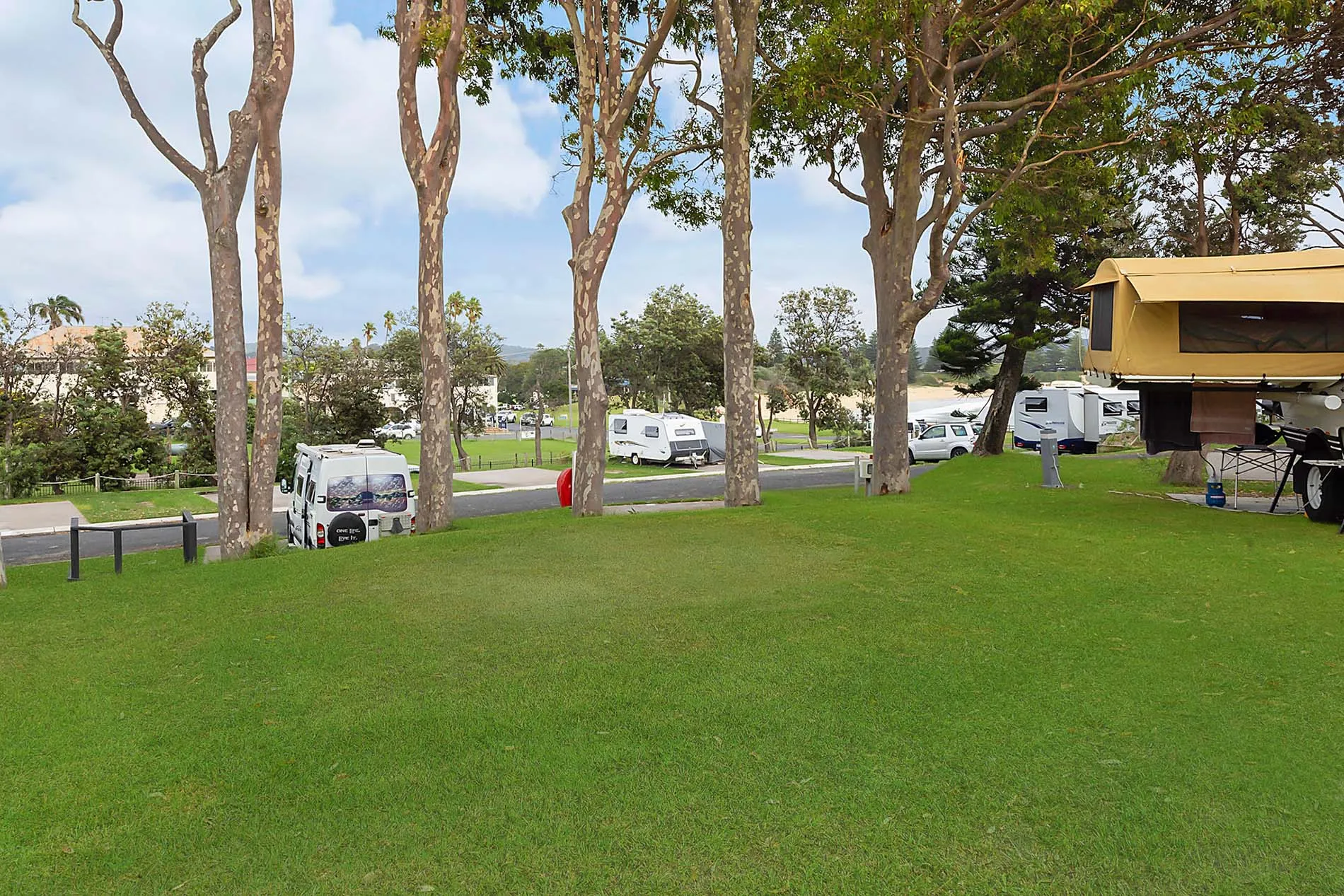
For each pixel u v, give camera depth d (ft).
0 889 11.66
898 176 58.90
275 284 42.34
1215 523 41.11
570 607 25.63
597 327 51.08
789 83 57.11
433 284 48.47
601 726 16.71
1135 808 13.34
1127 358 42.11
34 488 99.91
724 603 25.75
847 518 42.75
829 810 13.42
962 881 11.59
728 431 52.95
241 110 41.50
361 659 21.08
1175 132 54.80
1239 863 11.92
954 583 27.89
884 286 61.67
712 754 15.43
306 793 14.28
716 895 11.37
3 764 15.46
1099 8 43.27
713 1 52.11
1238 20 48.60
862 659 20.26
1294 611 23.99
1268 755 15.07
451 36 46.42
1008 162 62.90
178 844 12.79
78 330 186.91
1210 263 42.24
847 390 177.17
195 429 122.31
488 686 19.02
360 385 133.28
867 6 47.21
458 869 12.01
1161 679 18.79
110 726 17.20
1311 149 61.05
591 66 50.57
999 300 91.09
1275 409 47.62
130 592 29.40
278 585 29.86
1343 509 40.32
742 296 52.42
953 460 91.86
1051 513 45.24
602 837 12.78
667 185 69.36
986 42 55.62
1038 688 18.33
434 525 49.16
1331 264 40.65
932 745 15.61
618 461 143.54
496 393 302.45
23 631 24.40
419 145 47.73
